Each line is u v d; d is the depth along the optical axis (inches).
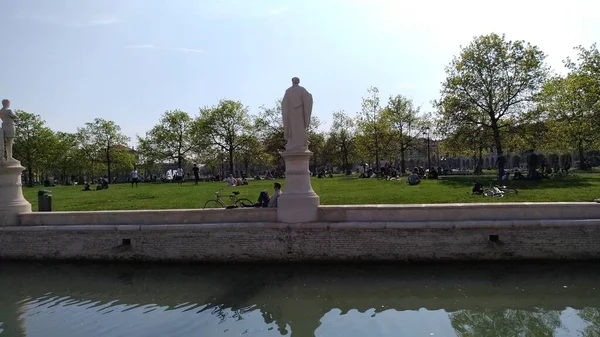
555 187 885.8
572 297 372.8
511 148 1524.4
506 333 309.3
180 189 1268.5
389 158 2260.1
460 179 1314.0
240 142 2593.5
